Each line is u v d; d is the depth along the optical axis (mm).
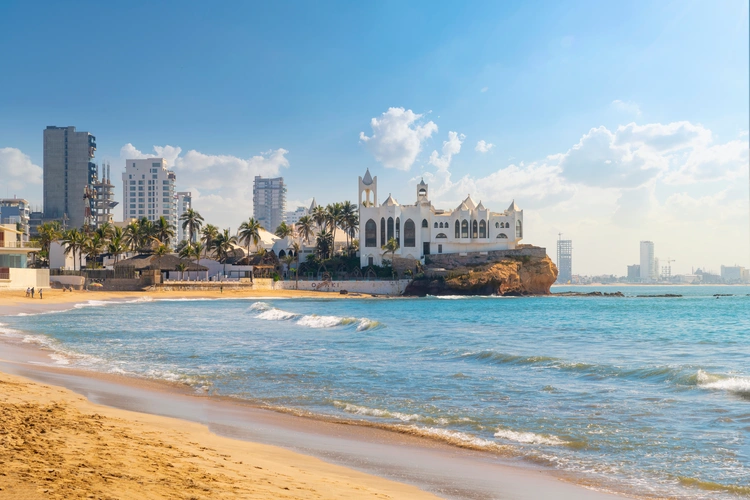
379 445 16594
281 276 179000
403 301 143250
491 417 19938
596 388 24703
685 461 15086
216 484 10547
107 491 9250
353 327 56094
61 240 153500
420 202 183875
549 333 52344
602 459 15352
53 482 9375
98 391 23344
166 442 14297
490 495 12375
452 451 16125
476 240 185500
